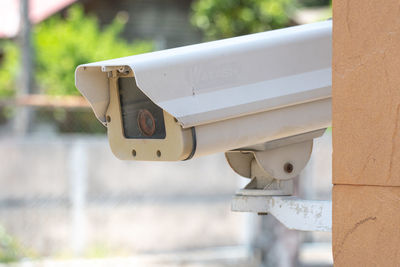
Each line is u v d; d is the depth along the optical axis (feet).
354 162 5.37
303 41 7.17
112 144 7.20
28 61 44.86
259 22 58.75
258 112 6.98
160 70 6.32
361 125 5.32
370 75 5.25
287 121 7.21
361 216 5.34
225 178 29.68
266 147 7.52
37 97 27.61
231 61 6.74
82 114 42.42
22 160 27.04
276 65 7.00
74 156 27.25
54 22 52.75
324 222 6.91
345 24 5.42
